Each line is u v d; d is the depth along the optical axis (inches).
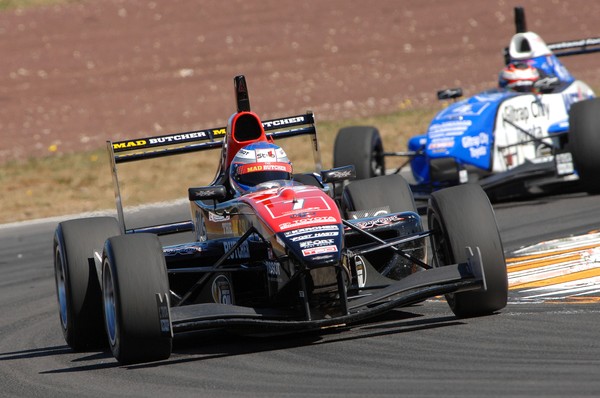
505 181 1780.3
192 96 4200.3
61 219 2293.3
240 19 5748.0
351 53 4899.1
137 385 889.5
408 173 2442.2
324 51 4975.4
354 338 992.9
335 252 947.3
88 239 1104.8
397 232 1096.8
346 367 876.0
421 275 987.9
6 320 1363.2
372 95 3969.0
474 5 5762.8
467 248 983.0
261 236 1014.4
